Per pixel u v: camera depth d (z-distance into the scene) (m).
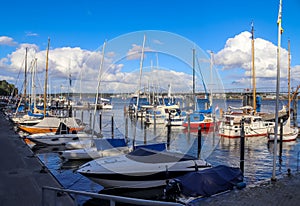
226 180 10.14
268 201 8.84
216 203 8.77
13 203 8.12
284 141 26.33
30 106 45.84
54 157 19.73
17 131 28.84
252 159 19.53
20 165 13.10
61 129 24.73
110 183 11.79
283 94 42.28
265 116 37.03
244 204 8.65
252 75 33.44
